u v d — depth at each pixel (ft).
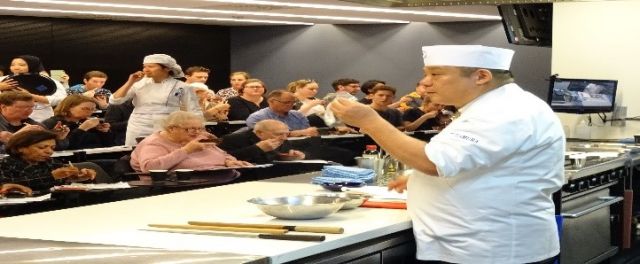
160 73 23.15
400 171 13.28
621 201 16.98
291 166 16.65
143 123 23.13
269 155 17.99
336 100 8.80
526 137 8.52
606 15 22.79
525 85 49.70
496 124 8.42
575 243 14.51
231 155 17.57
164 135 16.51
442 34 52.65
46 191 13.44
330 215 9.34
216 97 31.89
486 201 8.64
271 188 11.76
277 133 18.34
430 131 28.27
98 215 9.34
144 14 48.29
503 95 8.75
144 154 16.20
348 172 12.07
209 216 9.22
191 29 57.72
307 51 57.72
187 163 16.14
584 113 22.17
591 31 22.97
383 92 28.40
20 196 12.91
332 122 27.58
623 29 22.63
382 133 8.60
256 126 18.44
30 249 7.32
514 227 8.74
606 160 16.07
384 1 16.15
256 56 59.41
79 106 20.66
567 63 23.26
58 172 14.44
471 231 8.68
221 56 59.57
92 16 50.67
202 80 35.86
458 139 8.42
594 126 22.44
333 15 48.01
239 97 29.73
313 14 47.32
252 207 9.91
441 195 8.79
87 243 7.63
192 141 16.25
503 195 8.65
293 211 8.81
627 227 17.07
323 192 11.25
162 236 8.01
